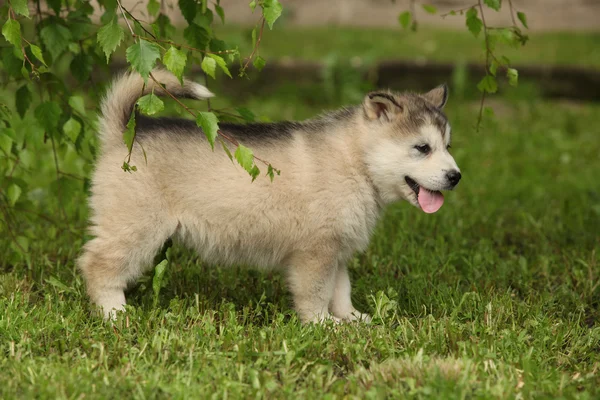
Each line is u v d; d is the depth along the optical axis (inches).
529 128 491.2
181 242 221.6
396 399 166.2
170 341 190.7
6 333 192.1
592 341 203.5
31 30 365.4
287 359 180.1
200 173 211.0
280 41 650.2
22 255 248.8
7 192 243.3
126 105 211.0
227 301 233.6
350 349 189.9
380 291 217.8
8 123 230.4
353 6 804.0
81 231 270.4
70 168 347.3
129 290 230.4
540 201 353.4
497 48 619.2
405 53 604.7
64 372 170.7
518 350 193.3
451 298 227.9
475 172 396.8
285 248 218.4
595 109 545.3
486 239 295.0
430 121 216.4
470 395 166.1
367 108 216.7
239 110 233.0
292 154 213.8
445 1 791.1
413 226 309.0
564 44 666.8
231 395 166.1
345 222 215.2
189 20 222.1
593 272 260.4
